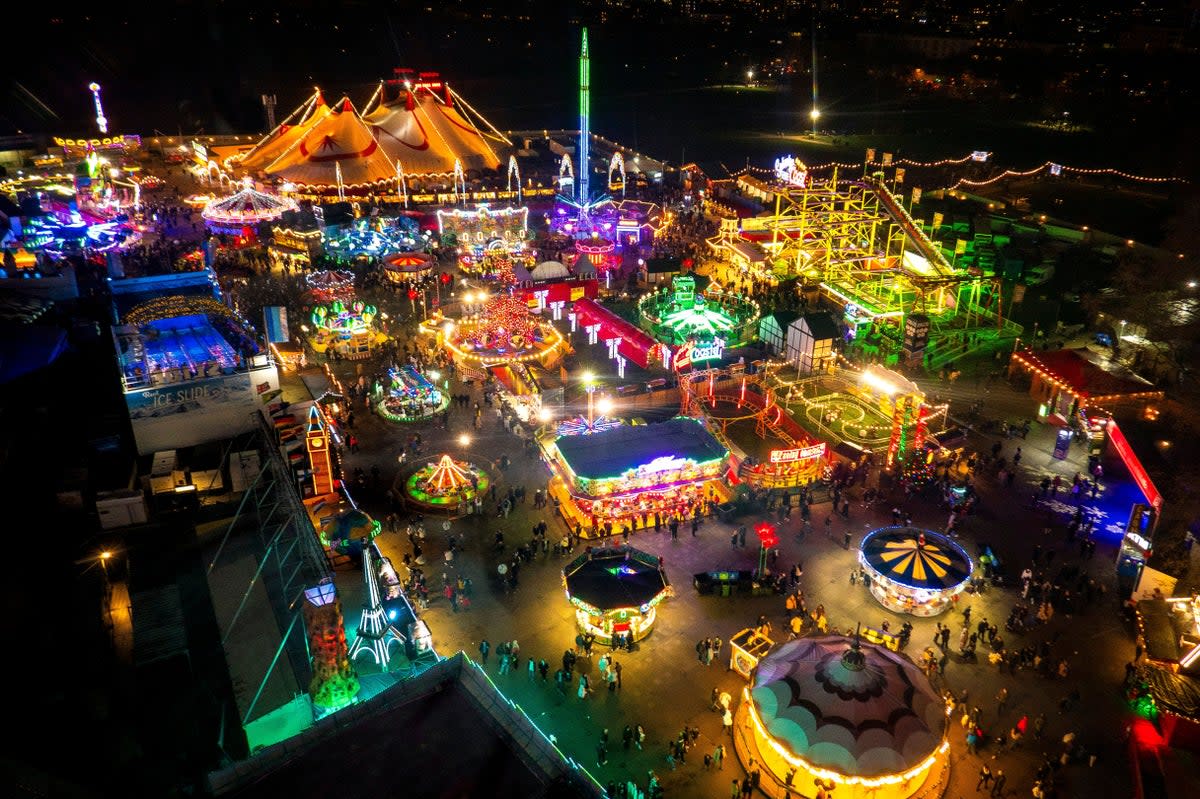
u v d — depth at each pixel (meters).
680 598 43.88
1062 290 83.12
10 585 38.16
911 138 168.25
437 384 64.31
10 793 28.02
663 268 88.25
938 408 54.78
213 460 47.16
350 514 39.00
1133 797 32.94
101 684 33.91
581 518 49.59
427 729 20.95
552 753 20.00
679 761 34.47
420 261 85.50
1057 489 53.19
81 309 66.00
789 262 88.50
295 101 188.00
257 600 37.75
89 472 45.41
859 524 49.81
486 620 42.09
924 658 39.25
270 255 92.25
